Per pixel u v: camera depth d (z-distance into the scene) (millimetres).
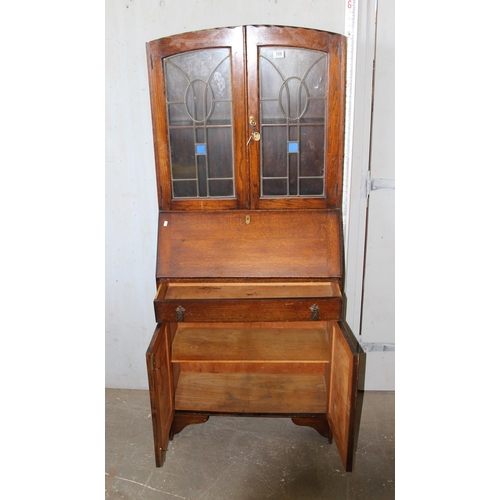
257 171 1735
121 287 2178
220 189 1791
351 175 1946
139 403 2209
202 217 1781
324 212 1764
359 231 2021
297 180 1766
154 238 2094
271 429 2006
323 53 1621
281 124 1703
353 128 1884
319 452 1860
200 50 1633
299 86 1663
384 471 1758
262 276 1709
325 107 1676
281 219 1765
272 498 1640
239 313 1615
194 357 1765
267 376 2047
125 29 1812
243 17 1777
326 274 1708
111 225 2086
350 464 1624
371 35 1776
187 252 1751
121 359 2285
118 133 1950
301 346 1833
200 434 1975
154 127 1712
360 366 2229
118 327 2238
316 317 1624
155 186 2016
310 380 2020
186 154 1757
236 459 1826
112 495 1661
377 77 1827
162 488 1688
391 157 1934
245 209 1782
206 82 1671
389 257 2064
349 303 2131
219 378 2035
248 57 1613
